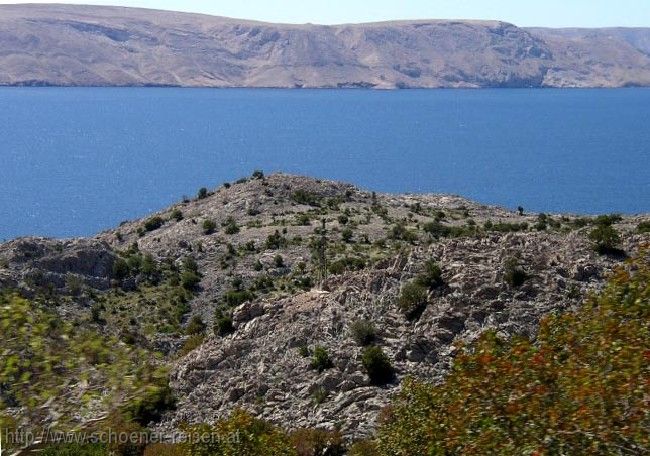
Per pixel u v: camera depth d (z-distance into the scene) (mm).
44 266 93250
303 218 118000
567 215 122625
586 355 22781
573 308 52000
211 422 51219
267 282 94312
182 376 58875
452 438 22703
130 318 85625
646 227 71438
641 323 23250
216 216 124250
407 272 59938
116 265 96875
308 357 55969
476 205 137375
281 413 51781
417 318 55875
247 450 38281
